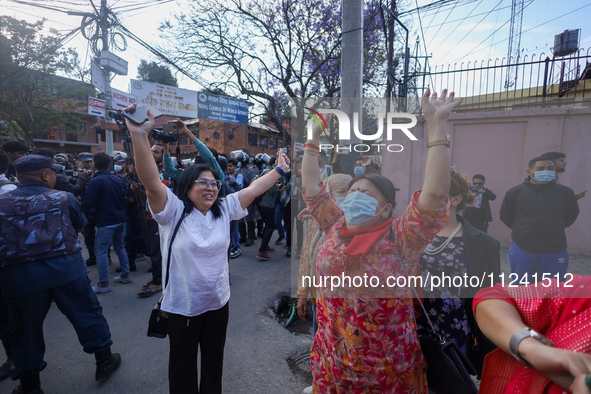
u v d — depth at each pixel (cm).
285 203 512
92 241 478
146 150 160
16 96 1612
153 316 179
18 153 325
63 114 1794
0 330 234
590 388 65
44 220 205
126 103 800
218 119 982
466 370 122
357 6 302
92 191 365
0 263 192
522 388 90
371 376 123
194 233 175
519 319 87
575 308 82
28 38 1472
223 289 186
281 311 356
